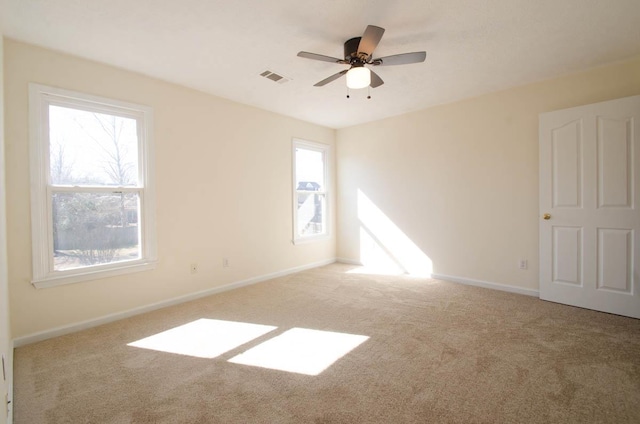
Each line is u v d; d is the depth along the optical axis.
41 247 2.51
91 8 2.05
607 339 2.39
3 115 2.13
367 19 2.23
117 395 1.79
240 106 3.96
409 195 4.52
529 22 2.28
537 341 2.38
